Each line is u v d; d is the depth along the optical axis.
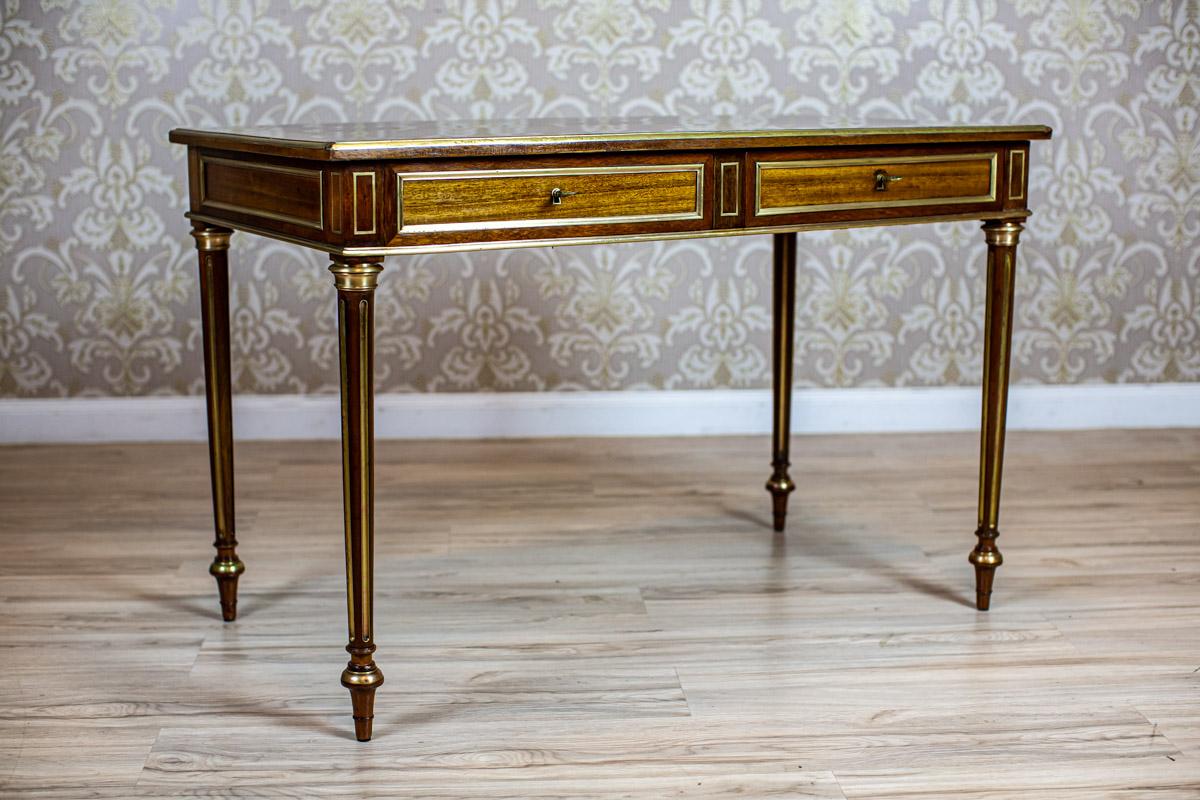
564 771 1.71
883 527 2.65
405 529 2.63
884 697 1.91
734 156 1.87
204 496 2.83
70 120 3.08
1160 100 3.27
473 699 1.91
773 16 3.16
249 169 1.85
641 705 1.89
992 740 1.79
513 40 3.13
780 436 2.58
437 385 3.28
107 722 1.83
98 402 3.22
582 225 1.78
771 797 1.64
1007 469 3.05
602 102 3.18
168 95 3.09
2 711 1.85
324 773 1.70
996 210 2.09
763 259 3.28
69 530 2.61
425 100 3.15
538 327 3.26
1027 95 3.24
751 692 1.93
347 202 1.64
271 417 3.25
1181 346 3.41
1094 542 2.56
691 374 3.32
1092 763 1.73
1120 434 3.36
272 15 3.07
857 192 1.97
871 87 3.22
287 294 3.20
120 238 3.15
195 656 2.04
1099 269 3.35
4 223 3.12
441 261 3.20
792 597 2.29
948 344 3.36
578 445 3.24
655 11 3.14
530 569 2.42
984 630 2.14
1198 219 3.34
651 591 2.31
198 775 1.69
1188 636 2.12
